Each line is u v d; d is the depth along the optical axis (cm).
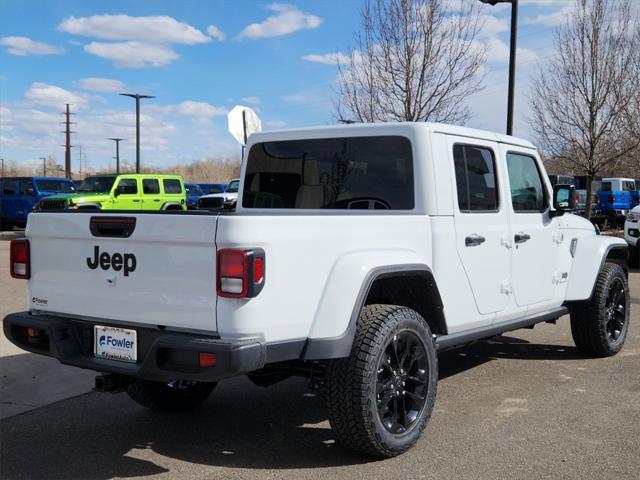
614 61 1862
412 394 406
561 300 597
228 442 428
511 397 516
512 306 523
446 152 460
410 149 454
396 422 396
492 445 412
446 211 452
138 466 389
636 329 786
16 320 404
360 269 373
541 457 392
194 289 339
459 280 461
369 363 369
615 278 641
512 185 532
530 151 561
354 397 368
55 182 2497
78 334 393
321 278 363
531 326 576
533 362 635
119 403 516
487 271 490
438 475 367
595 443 415
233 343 325
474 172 489
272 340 341
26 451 414
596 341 633
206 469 383
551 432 435
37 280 412
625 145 1981
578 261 608
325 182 506
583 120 1919
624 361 636
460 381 566
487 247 489
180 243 341
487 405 496
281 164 536
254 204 554
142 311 360
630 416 467
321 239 363
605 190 2838
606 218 2752
